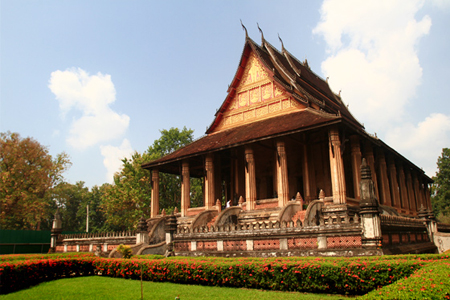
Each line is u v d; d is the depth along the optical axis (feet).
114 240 98.58
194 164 134.92
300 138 110.93
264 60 119.44
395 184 126.31
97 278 56.75
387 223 55.93
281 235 58.13
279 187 93.86
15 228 197.77
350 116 147.23
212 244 66.59
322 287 39.06
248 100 122.93
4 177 168.45
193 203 214.07
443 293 24.00
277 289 41.86
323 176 112.57
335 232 53.01
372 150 109.60
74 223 291.17
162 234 91.61
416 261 37.45
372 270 37.17
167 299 38.88
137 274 54.24
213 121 129.70
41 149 188.85
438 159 262.67
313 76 150.61
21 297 43.52
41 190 190.29
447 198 246.47
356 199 90.74
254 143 103.96
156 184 128.98
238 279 44.45
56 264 57.36
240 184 126.82
